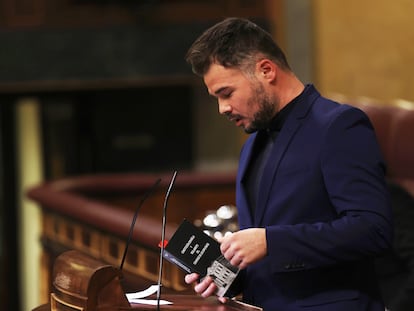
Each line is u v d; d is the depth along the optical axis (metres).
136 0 20.64
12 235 24.88
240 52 6.47
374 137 6.45
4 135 24.08
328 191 6.32
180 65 20.88
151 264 10.78
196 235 6.75
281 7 19.58
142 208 15.98
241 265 6.27
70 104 23.20
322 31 18.38
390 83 17.33
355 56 17.83
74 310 6.20
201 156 23.47
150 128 23.42
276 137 6.79
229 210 12.40
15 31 20.73
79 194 15.30
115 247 11.92
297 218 6.48
